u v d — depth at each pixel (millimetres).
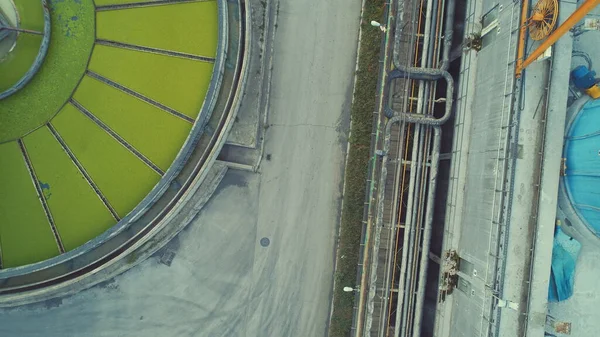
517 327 17438
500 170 17781
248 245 25641
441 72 21484
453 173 21609
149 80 22375
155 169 22219
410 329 22281
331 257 25859
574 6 16594
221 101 23109
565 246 17719
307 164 25734
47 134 22188
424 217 22453
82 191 22156
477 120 20188
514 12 17641
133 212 21109
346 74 25734
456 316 20500
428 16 21844
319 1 25531
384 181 21938
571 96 17969
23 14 21938
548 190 17062
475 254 19250
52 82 22172
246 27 23234
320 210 25750
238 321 25672
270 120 25547
